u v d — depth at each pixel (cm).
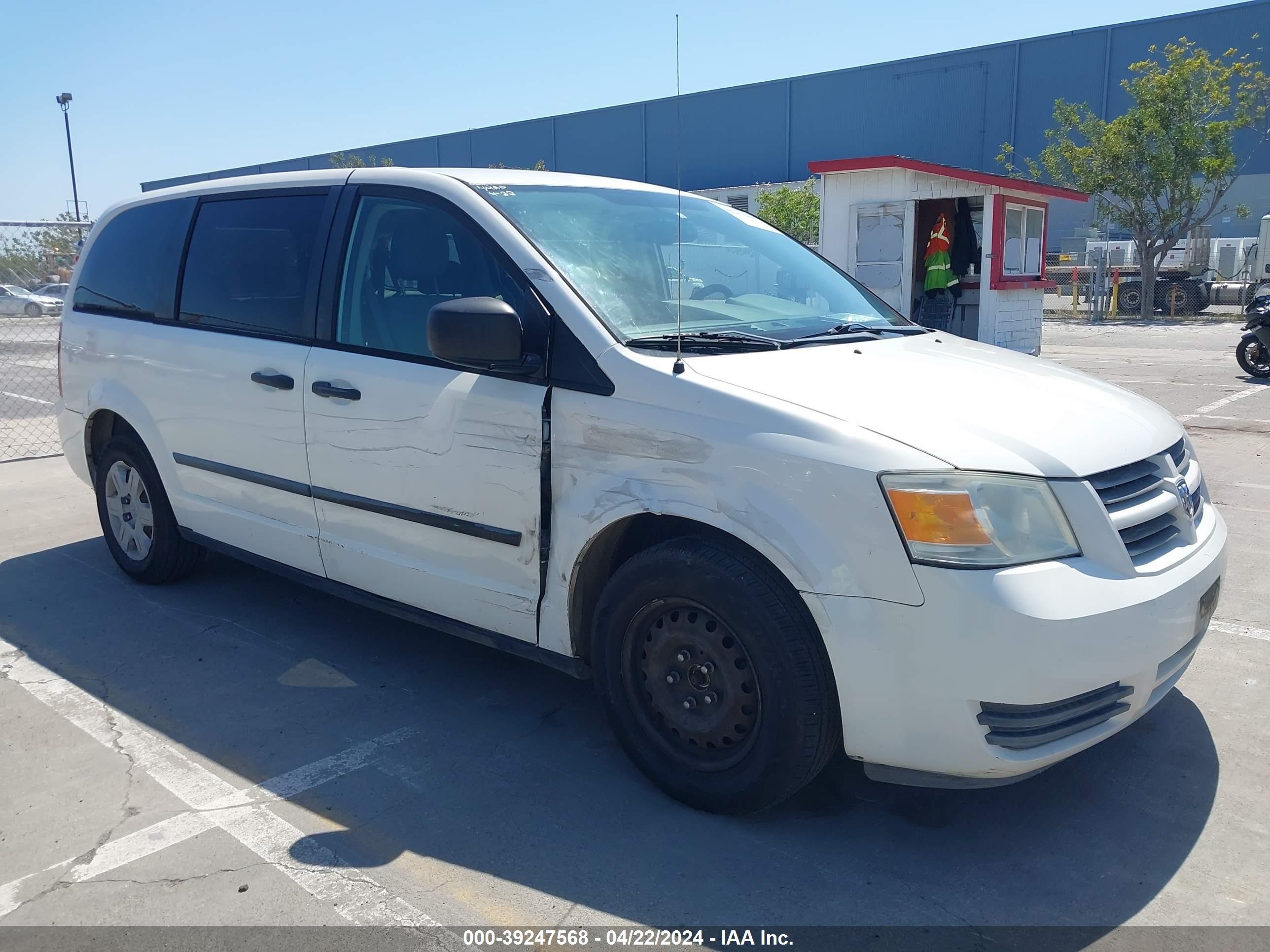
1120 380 1268
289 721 369
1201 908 260
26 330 1401
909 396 290
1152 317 2566
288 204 414
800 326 365
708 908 260
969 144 3812
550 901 264
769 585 274
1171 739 348
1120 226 2611
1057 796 314
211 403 429
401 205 372
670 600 296
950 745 257
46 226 906
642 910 260
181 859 284
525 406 318
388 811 308
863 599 258
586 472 306
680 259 330
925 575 251
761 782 284
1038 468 263
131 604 489
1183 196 2495
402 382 351
